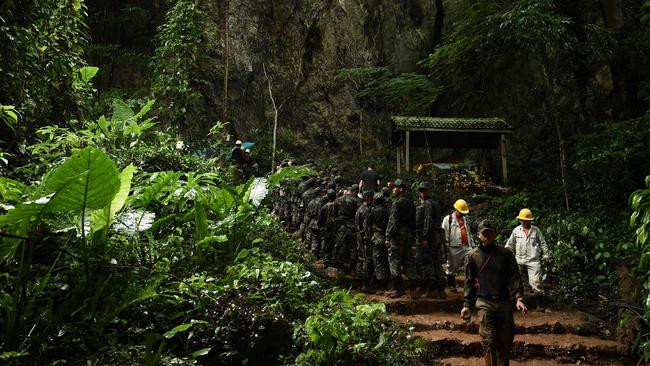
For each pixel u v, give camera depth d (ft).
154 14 71.87
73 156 12.56
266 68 68.13
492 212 44.24
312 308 18.11
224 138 55.06
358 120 68.44
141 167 26.94
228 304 16.42
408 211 25.57
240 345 15.84
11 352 11.85
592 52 46.60
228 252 21.18
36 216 13.74
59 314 14.19
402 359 17.04
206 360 15.67
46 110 25.62
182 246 19.95
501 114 60.18
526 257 26.21
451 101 65.36
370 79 68.69
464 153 64.18
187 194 20.42
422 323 22.43
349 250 28.25
